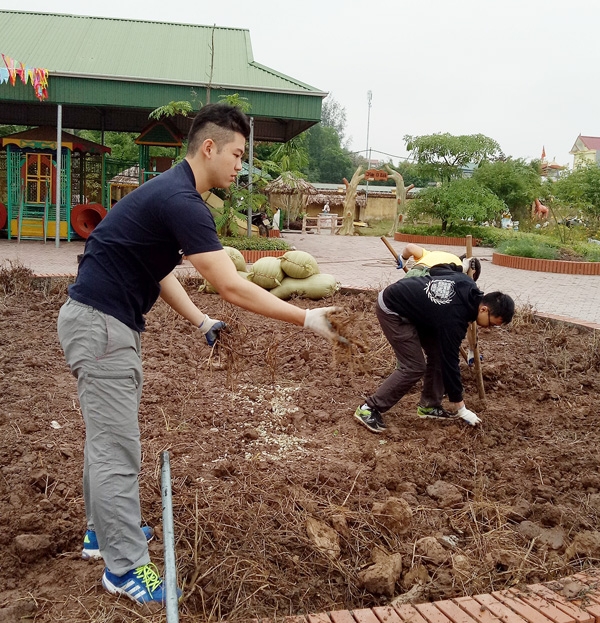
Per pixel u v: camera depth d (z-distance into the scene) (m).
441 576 2.99
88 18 19.00
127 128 20.64
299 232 28.91
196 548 2.95
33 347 6.38
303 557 3.08
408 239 23.22
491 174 25.31
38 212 16.89
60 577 2.91
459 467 4.16
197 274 9.70
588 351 6.71
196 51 17.38
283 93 15.23
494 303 4.39
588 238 21.81
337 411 5.09
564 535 3.36
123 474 2.74
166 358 6.26
